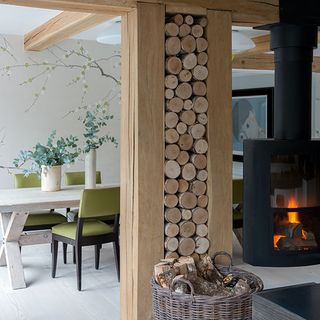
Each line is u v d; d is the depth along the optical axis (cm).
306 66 379
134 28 333
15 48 636
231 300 309
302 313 211
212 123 357
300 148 372
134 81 336
